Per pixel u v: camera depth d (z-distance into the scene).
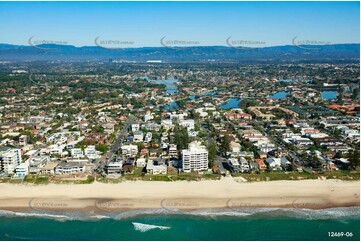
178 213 174.38
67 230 161.50
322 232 158.25
